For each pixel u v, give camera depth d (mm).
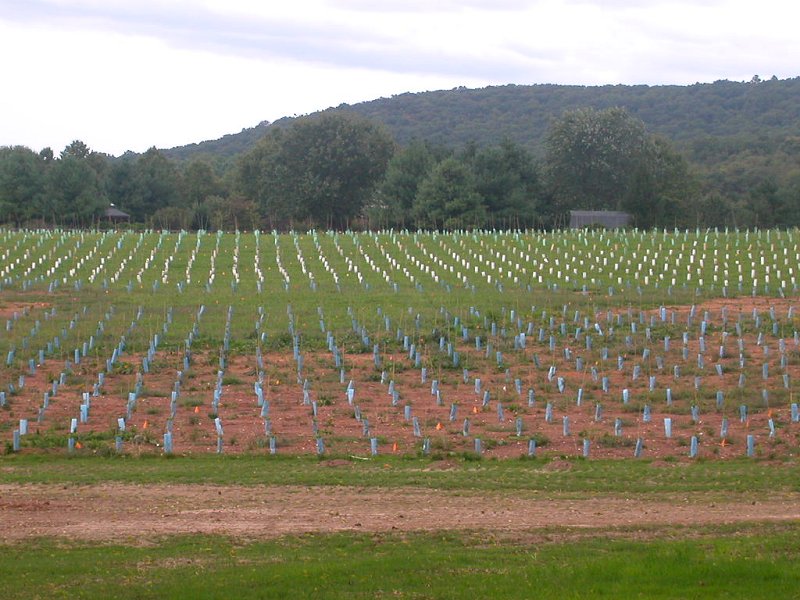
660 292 55375
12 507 19953
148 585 14664
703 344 40125
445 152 117688
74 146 146500
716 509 19703
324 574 14938
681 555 15453
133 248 69625
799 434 27453
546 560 15797
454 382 35469
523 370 37438
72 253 67375
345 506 20094
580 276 60594
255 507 20000
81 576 15156
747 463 24375
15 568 15578
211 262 65125
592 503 20297
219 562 16016
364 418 29484
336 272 62094
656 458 25062
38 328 45250
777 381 35000
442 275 61062
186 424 29203
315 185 118062
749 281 58531
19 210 105938
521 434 27750
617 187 122188
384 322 46000
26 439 27109
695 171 128750
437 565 15477
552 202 117875
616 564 15055
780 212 103438
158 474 23156
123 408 31344
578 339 43000
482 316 47688
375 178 122562
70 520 19000
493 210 104312
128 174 120500
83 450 25844
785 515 19141
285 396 33188
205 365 38500
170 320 46312
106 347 41156
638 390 33875
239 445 26656
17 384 34688
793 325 44719
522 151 113125
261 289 56469
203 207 114688
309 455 25406
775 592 13891
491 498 20750
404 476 22844
